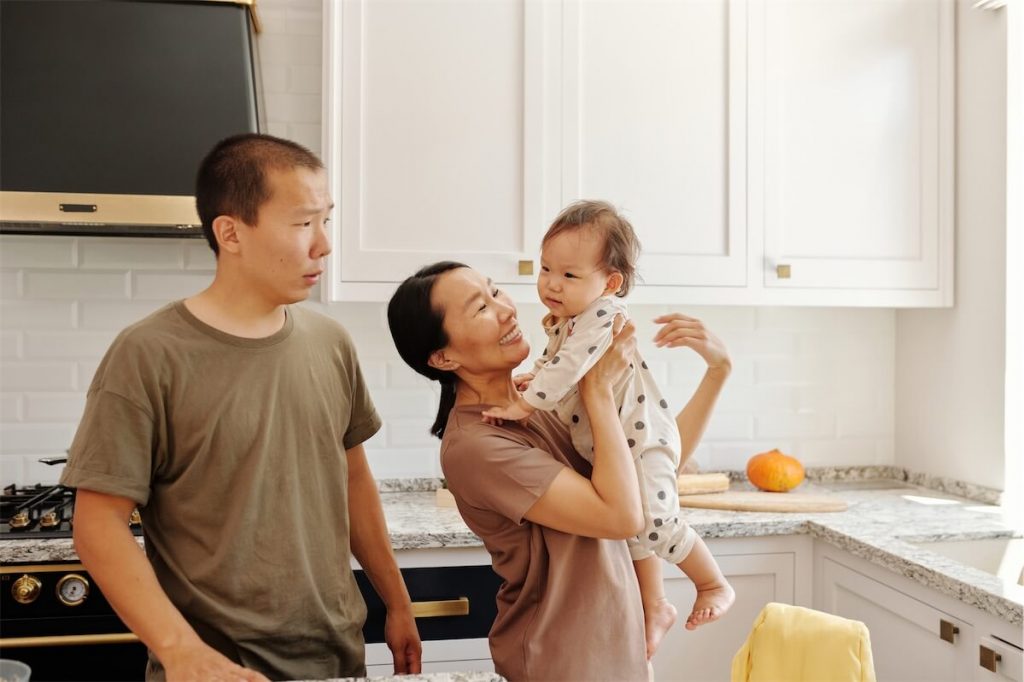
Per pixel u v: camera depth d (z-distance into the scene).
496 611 2.13
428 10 2.34
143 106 2.22
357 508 1.67
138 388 1.32
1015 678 1.62
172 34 2.26
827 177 2.53
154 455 1.36
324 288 2.32
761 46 2.49
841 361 2.90
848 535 2.12
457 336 1.31
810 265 2.52
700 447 2.83
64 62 2.21
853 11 2.55
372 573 1.69
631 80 2.42
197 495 1.37
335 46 2.30
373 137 2.31
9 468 2.46
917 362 2.83
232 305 1.41
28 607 1.94
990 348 2.52
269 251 1.36
